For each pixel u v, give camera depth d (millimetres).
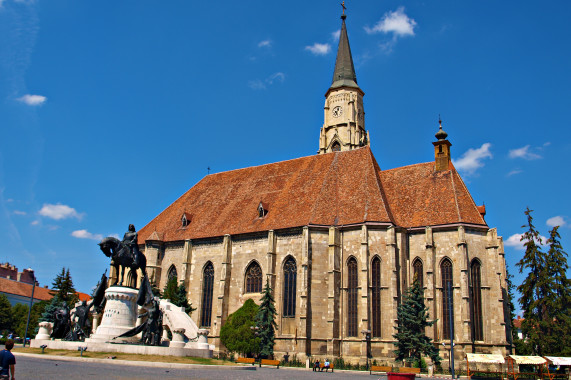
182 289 82438
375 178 81250
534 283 79312
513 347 70750
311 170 89812
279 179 92125
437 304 71375
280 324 74938
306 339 70438
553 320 76875
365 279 71438
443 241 73375
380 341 69750
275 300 76125
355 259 74250
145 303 46906
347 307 73125
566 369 66250
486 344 68625
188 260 86938
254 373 42469
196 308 83938
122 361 37656
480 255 72125
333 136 114188
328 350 70125
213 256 85188
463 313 68438
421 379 53719
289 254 77125
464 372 65000
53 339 48000
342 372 60031
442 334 70062
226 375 35562
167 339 51406
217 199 96312
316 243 75688
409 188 82000
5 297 122688
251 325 71188
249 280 80812
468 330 67562
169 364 38500
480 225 73000
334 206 79875
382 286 72125
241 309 75562
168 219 97562
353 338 70750
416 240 75375
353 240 75062
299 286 74625
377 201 77188
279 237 78875
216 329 78938
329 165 88750
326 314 73000
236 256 82562
